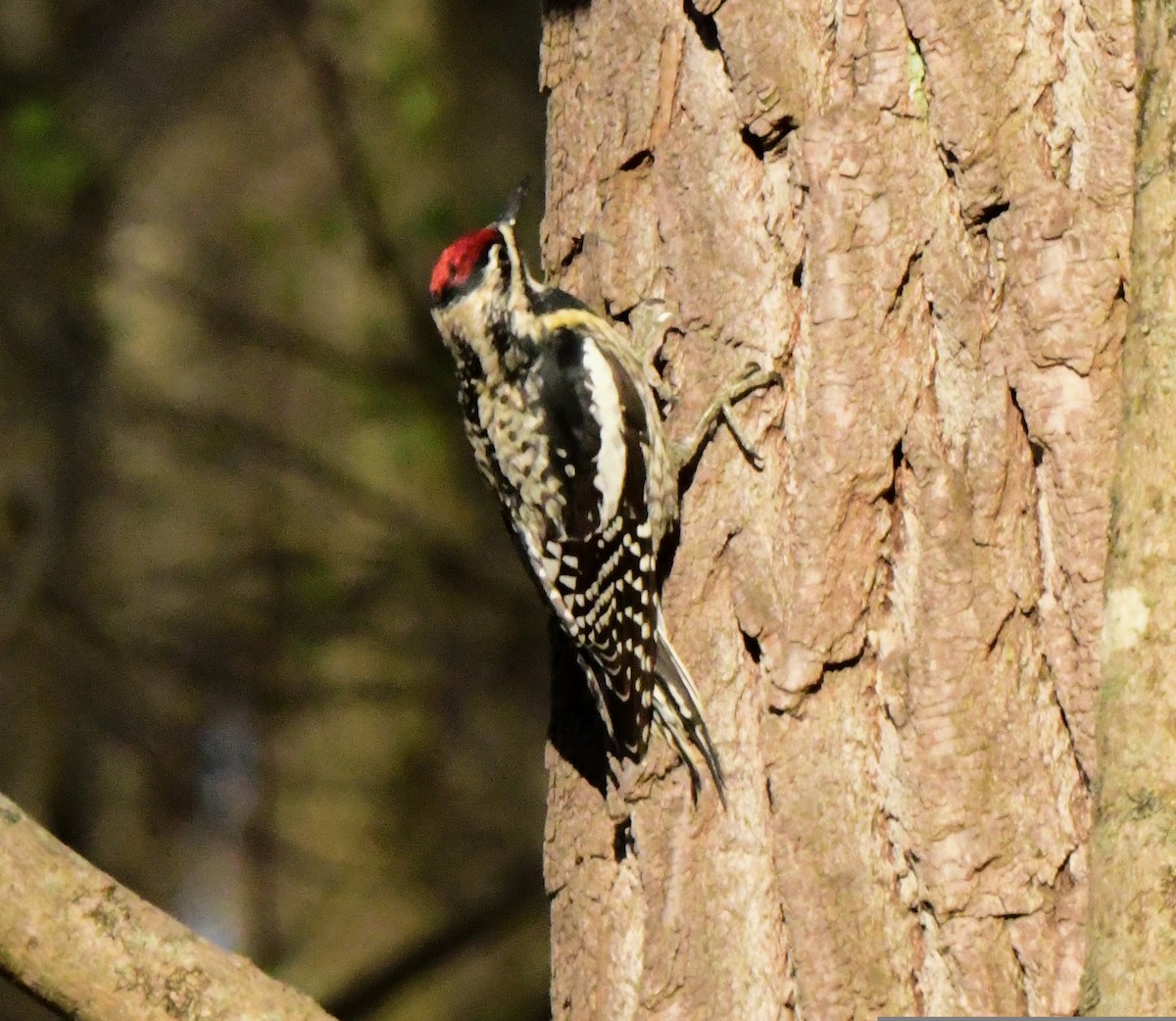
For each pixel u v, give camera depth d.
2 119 21.86
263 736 22.02
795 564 7.52
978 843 7.13
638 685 8.09
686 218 8.30
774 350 7.97
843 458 7.45
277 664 21.36
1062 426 7.20
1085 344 7.18
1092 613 7.12
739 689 7.92
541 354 9.16
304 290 21.11
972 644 7.22
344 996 19.22
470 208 21.16
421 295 20.84
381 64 21.00
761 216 8.07
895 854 7.32
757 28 7.86
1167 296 6.53
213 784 22.02
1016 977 7.09
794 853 7.39
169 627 21.62
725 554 8.03
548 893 8.49
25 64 23.02
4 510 22.30
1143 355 6.58
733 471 8.02
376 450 22.19
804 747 7.44
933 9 7.42
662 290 8.53
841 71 7.71
